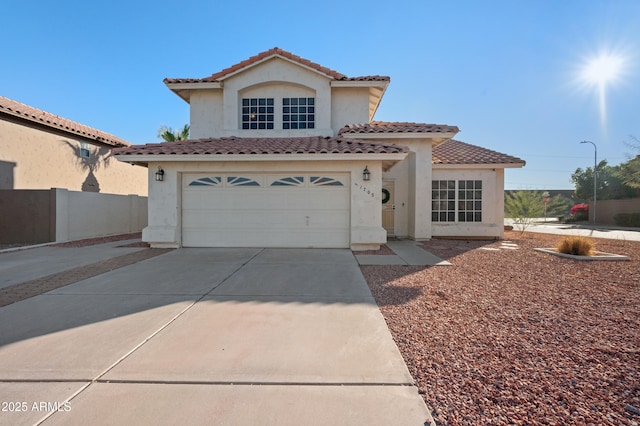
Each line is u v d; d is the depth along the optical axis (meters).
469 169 15.67
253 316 5.15
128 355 3.88
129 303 5.76
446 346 4.17
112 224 16.84
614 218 31.05
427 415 2.87
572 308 5.59
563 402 3.05
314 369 3.59
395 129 14.04
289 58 15.59
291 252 11.01
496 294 6.38
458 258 10.37
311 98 16.23
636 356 3.91
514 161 15.31
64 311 5.35
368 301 5.89
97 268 8.59
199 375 3.46
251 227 11.91
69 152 18.22
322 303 5.79
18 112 14.98
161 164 11.75
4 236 13.55
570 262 9.72
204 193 11.96
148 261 9.50
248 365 3.66
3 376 3.44
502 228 15.67
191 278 7.52
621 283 7.22
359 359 3.80
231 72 15.65
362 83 15.73
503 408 2.96
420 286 6.95
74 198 14.55
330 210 11.80
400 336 4.46
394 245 13.27
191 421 2.79
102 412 2.90
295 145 12.06
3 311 5.34
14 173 15.38
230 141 13.82
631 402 3.05
